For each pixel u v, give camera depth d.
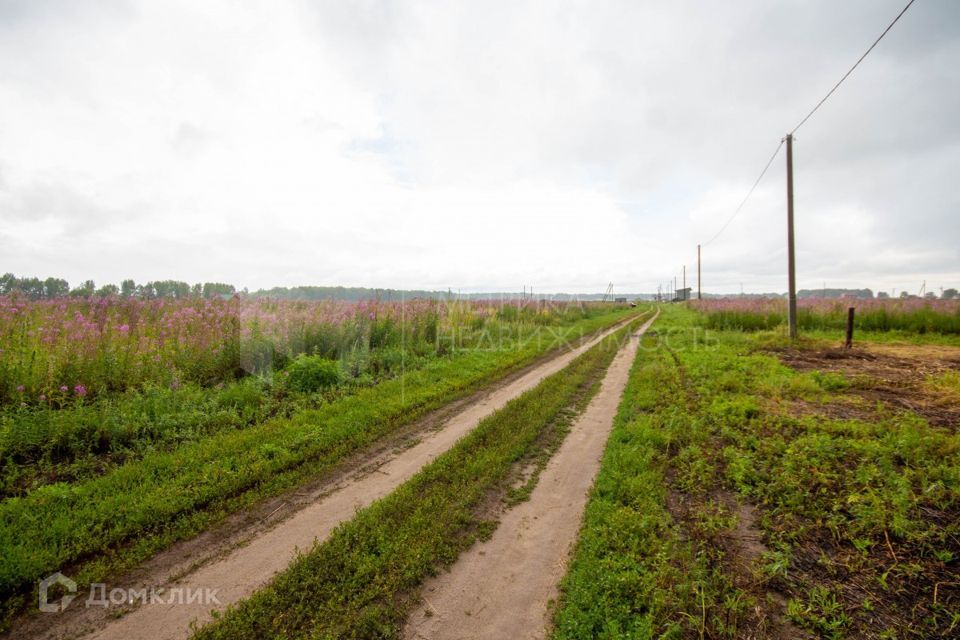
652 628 2.91
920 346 14.66
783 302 24.69
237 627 2.96
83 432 5.69
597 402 8.88
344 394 8.64
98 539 3.81
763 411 7.30
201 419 6.70
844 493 4.51
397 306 15.40
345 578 3.47
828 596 3.20
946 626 2.88
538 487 5.18
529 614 3.20
